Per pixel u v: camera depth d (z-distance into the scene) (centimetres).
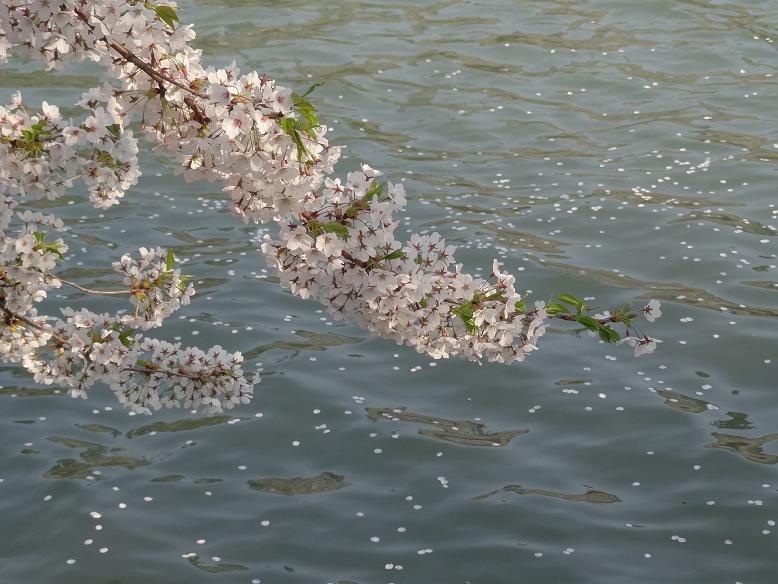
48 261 541
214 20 1961
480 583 797
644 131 1580
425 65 1806
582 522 862
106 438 970
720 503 880
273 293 1196
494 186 1424
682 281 1208
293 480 916
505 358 534
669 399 1016
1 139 494
